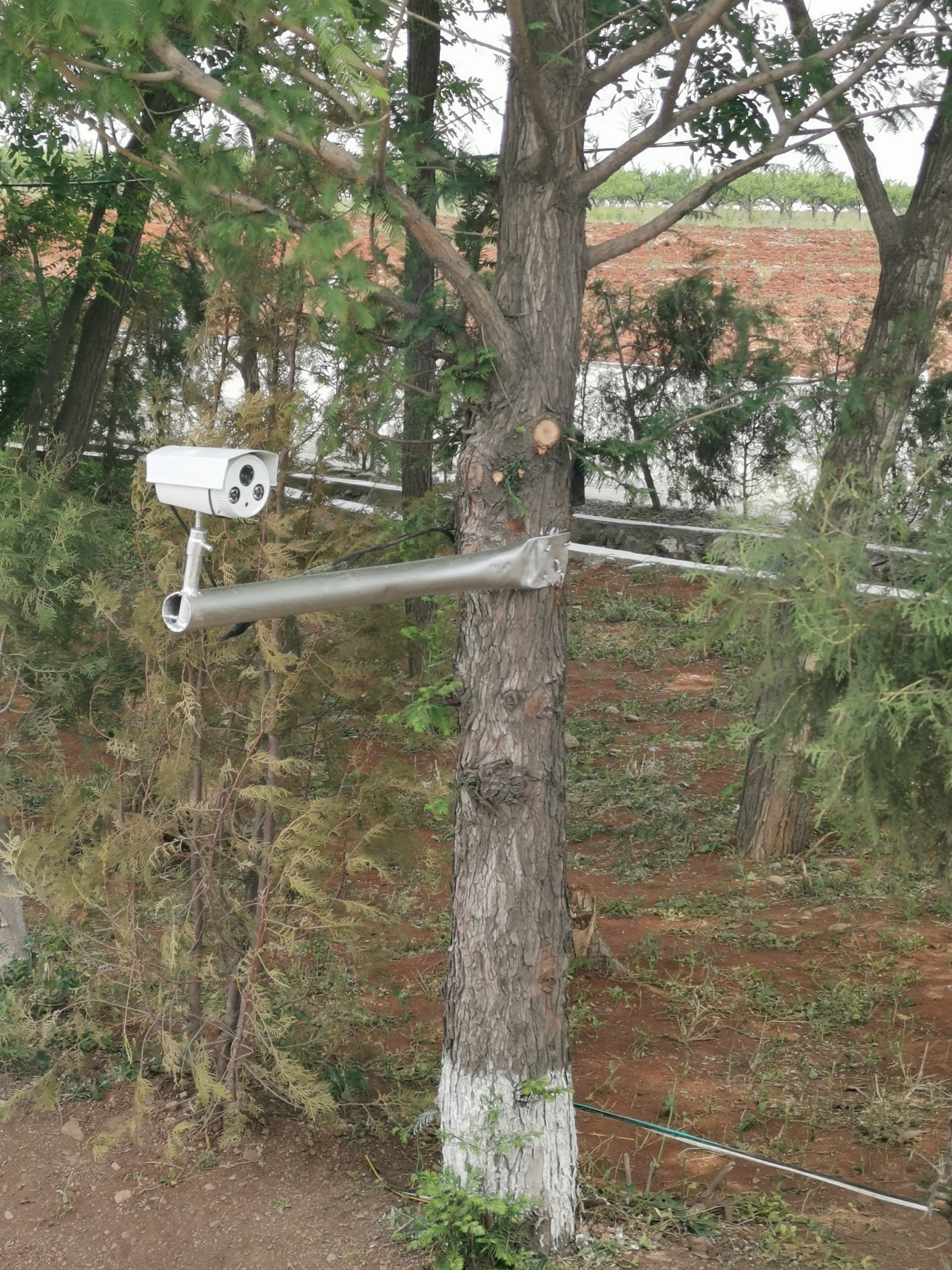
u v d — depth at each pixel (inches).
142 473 224.4
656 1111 262.8
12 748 278.1
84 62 160.7
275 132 161.6
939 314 592.4
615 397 740.0
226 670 242.8
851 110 282.4
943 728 151.0
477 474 187.0
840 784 159.9
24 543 270.1
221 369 224.4
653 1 193.3
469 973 195.8
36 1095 245.1
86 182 584.7
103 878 231.3
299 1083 224.2
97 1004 254.1
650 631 617.3
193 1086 242.8
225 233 180.2
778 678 168.1
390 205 170.1
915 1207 199.9
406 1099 241.0
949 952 331.9
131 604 266.5
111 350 749.3
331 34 139.0
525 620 190.7
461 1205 189.6
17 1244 207.3
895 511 162.6
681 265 1137.4
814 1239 209.6
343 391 211.0
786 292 1090.7
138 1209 211.6
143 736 236.1
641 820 432.1
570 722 519.5
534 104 173.5
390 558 233.8
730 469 713.6
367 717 243.3
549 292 186.1
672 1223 211.2
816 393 283.0
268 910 225.5
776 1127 256.2
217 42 179.0
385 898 362.9
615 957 339.0
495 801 192.1
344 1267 191.6
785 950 340.8
